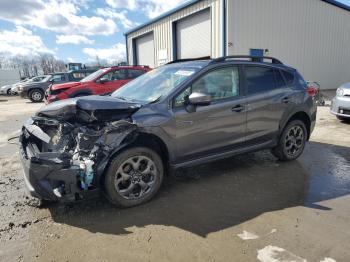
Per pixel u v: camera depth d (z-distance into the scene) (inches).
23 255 109.3
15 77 1466.5
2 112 544.1
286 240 115.4
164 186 168.1
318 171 189.2
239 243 114.2
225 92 169.3
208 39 645.3
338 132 294.0
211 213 137.7
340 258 104.3
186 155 156.1
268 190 161.8
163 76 174.2
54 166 124.3
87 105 136.9
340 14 791.1
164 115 145.9
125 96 172.6
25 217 136.3
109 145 134.0
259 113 180.5
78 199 133.3
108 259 106.6
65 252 110.9
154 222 130.8
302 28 703.1
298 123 205.0
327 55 782.5
